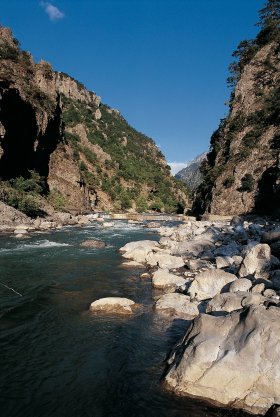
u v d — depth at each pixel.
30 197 45.72
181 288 13.59
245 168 61.59
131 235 33.28
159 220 61.31
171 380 7.11
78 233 34.28
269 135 61.50
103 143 154.50
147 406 6.55
